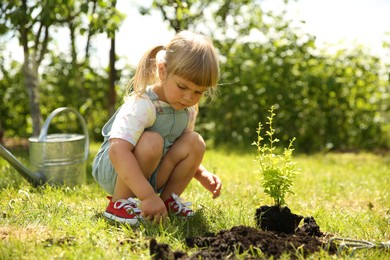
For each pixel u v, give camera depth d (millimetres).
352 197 3584
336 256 2045
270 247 2074
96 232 2320
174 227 2404
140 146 2480
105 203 2953
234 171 4523
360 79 6926
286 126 6953
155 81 2637
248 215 2682
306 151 6793
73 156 3527
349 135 7121
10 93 7059
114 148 2424
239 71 6953
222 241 2115
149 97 2561
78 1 5273
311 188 3801
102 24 4836
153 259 1970
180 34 2479
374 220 2771
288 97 6863
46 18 4707
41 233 2297
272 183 2410
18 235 2254
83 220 2529
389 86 6984
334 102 6953
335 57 7004
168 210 2686
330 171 4824
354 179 4289
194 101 2469
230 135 7023
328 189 3762
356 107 7031
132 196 2598
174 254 1982
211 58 2389
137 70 2596
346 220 2719
